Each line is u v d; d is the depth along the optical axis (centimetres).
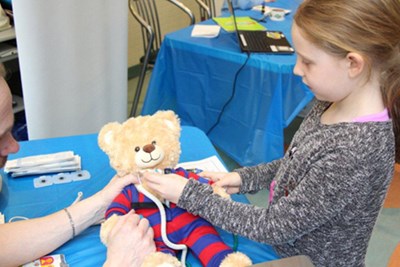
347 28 71
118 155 91
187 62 204
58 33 168
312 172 78
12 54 206
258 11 252
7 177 113
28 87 170
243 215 84
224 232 96
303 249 88
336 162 75
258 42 195
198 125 215
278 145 187
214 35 206
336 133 78
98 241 93
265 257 91
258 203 197
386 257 173
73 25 173
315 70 76
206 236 88
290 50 187
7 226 89
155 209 90
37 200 106
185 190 85
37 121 178
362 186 75
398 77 76
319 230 85
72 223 92
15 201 105
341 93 78
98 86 198
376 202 82
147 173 88
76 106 190
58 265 86
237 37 197
